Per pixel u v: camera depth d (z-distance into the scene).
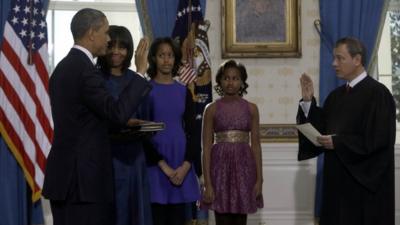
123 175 3.19
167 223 3.68
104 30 2.94
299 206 5.87
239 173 4.07
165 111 3.66
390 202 3.61
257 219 5.83
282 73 5.96
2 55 5.32
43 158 5.33
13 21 5.37
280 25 5.94
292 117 5.94
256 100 5.95
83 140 2.82
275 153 5.88
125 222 3.17
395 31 6.20
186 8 5.71
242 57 5.91
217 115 4.14
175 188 3.60
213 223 5.78
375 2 5.88
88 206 2.81
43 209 5.82
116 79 3.29
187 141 3.67
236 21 5.92
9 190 5.43
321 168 5.76
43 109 5.36
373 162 3.60
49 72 5.89
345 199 3.66
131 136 3.18
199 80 5.51
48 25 6.07
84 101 2.81
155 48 3.75
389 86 6.20
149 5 5.79
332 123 3.79
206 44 5.61
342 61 3.71
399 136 6.15
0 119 5.29
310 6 6.00
